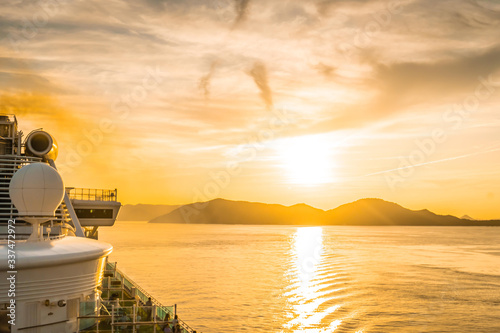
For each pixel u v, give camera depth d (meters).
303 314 60.03
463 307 64.75
